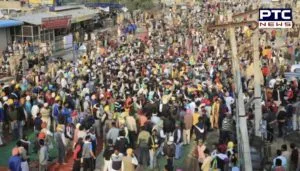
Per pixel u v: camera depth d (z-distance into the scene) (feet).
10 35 147.64
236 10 228.63
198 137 68.23
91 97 77.00
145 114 70.64
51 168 65.67
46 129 65.67
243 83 89.76
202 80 95.86
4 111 73.41
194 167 57.77
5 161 68.39
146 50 134.21
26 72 112.88
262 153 62.69
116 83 88.17
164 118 67.92
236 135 65.51
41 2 192.03
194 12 245.86
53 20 153.79
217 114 76.38
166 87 84.02
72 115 71.10
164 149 61.93
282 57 124.47
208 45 140.67
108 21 207.10
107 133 64.59
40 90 83.15
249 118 73.26
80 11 189.37
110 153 55.62
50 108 72.84
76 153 58.85
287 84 89.92
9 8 180.96
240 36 129.08
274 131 74.59
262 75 96.17
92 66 105.50
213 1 306.96
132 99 76.38
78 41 163.02
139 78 91.76
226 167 54.70
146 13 236.84
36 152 69.72
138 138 64.44
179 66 106.22
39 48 138.51
